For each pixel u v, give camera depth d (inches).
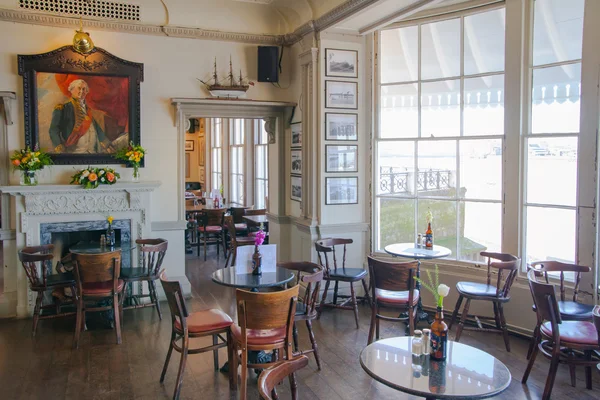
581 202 160.1
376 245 223.5
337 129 216.4
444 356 99.5
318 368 152.3
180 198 227.3
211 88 222.8
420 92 207.0
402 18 192.9
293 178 241.1
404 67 211.2
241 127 391.2
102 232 226.7
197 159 529.0
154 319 200.5
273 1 224.5
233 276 152.3
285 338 126.8
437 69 201.9
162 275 139.6
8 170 201.3
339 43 214.1
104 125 212.5
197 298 228.2
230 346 140.2
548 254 173.9
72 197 204.7
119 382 143.9
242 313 121.3
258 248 156.5
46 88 203.6
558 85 168.6
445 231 202.7
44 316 182.5
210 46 227.9
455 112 197.8
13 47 200.2
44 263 181.6
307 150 223.5
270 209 263.0
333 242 203.2
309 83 218.2
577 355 154.6
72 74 206.5
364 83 220.1
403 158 213.6
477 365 97.6
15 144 202.1
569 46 165.0
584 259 160.1
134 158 210.5
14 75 200.7
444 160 201.5
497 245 187.8
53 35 205.0
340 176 218.4
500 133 185.2
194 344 175.0
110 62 211.2
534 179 176.6
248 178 373.4
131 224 215.5
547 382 129.9
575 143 164.4
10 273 204.5
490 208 189.3
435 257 173.6
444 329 99.1
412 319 157.5
